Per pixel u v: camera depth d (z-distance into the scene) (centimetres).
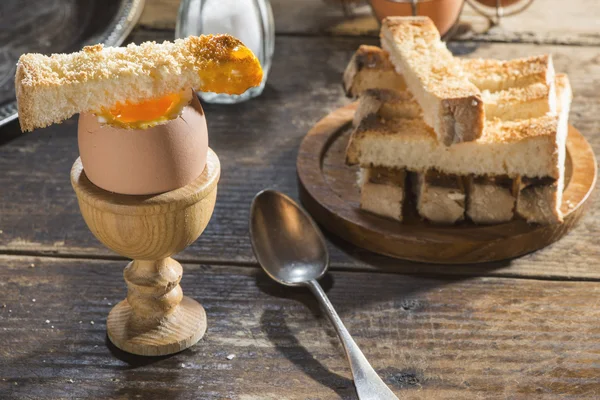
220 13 73
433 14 75
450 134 59
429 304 58
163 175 51
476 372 54
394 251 60
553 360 55
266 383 54
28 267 60
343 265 60
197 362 55
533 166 59
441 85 60
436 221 61
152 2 85
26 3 81
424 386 54
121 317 56
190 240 53
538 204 60
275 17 84
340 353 55
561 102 64
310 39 81
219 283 59
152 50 51
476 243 59
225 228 63
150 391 54
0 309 58
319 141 67
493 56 78
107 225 52
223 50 51
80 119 51
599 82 75
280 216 61
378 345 56
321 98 75
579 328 56
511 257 61
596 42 80
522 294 58
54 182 67
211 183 52
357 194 64
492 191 60
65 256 61
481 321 57
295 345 56
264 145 70
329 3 85
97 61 50
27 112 50
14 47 77
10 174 67
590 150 66
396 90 64
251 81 51
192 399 53
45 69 50
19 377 54
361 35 82
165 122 51
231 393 54
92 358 55
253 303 58
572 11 84
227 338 56
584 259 61
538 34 81
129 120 52
